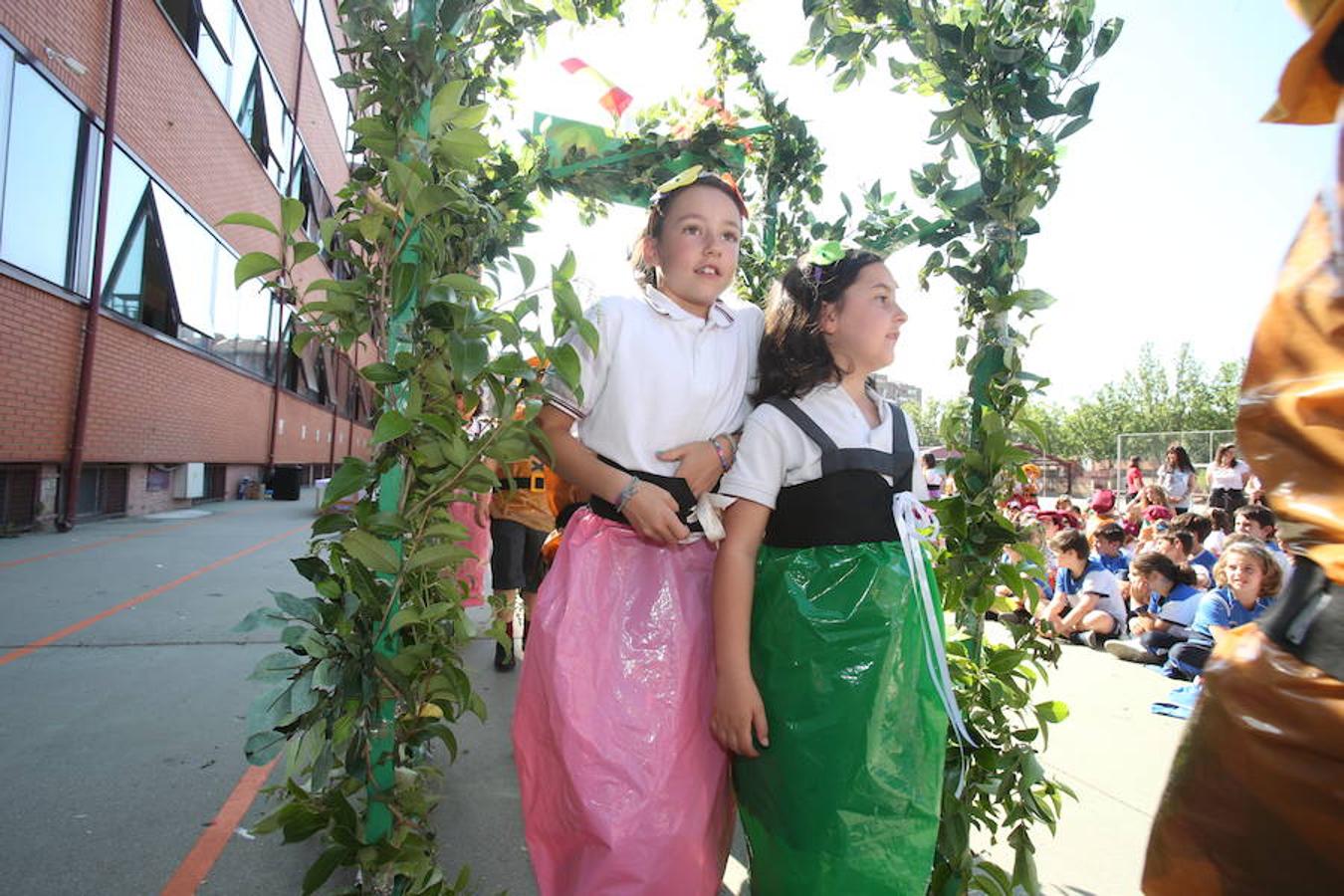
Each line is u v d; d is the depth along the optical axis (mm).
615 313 1915
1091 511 9414
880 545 1757
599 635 1771
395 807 1894
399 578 1754
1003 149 2160
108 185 9070
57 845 2420
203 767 2992
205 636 4777
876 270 1881
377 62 1844
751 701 1678
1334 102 1012
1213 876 1047
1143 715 4184
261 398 16734
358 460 1758
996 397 2152
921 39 2229
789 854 1653
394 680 1798
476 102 2389
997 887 2051
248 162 14320
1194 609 5410
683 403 1877
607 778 1640
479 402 1823
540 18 2811
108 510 10914
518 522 4461
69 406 8797
